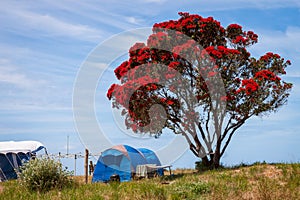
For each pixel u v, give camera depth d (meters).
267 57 18.44
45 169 14.28
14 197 12.25
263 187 10.75
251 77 18.38
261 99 17.20
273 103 17.72
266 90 17.39
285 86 17.73
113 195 11.54
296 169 14.08
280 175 13.63
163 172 19.11
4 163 21.77
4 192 13.31
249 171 14.73
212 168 17.86
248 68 18.59
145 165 17.20
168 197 10.88
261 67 18.48
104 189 12.84
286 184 11.91
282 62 18.58
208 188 11.52
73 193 12.26
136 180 16.27
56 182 14.07
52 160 14.97
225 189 11.43
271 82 17.55
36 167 14.32
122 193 11.70
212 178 13.77
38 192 13.05
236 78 18.12
